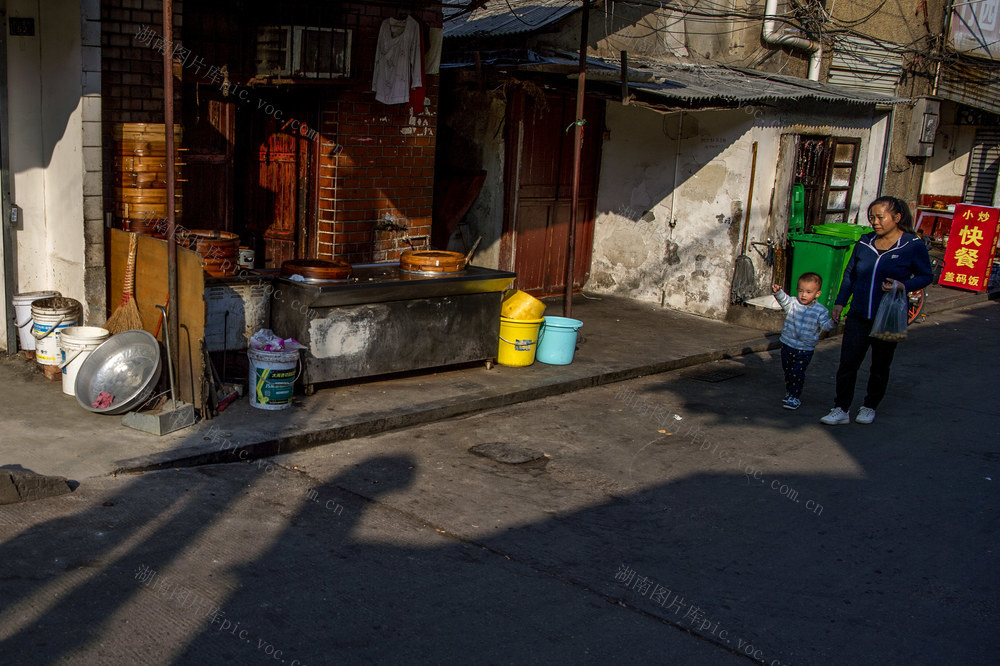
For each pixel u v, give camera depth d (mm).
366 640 3713
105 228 6723
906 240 6965
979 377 9258
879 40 13969
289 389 6406
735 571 4648
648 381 8438
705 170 10828
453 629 3854
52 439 5488
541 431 6750
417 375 7621
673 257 11289
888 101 11859
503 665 3609
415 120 8789
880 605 4367
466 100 10367
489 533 4895
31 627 3588
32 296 6930
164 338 6207
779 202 11023
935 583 4648
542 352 8312
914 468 6441
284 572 4242
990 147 17797
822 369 9375
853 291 7281
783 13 12359
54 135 6805
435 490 5445
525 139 10438
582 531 5020
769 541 5059
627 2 10711
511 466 5969
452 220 10289
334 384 7121
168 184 5852
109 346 6148
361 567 4363
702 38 11922
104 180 6699
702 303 11070
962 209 14055
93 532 4449
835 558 4887
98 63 6422
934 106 15133
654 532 5082
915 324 11883
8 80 6785
